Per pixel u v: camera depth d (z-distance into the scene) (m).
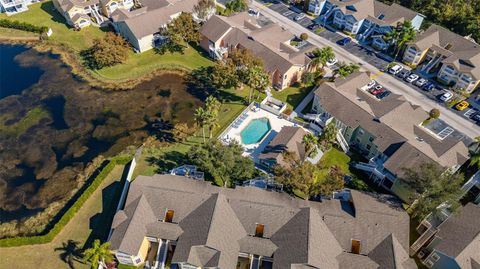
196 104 94.75
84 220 68.19
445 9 120.12
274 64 95.69
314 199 69.62
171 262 59.12
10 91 98.56
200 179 70.50
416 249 62.78
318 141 77.81
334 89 86.62
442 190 60.66
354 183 74.12
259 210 62.19
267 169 77.31
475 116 89.06
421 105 92.31
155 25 109.62
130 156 78.44
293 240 58.16
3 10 126.62
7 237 66.62
